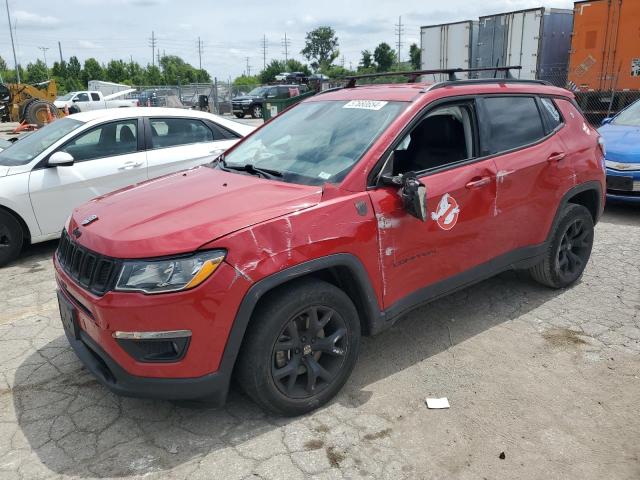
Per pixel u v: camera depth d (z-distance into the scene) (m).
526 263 4.21
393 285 3.28
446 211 3.46
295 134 3.83
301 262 2.81
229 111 28.86
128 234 2.73
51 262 5.93
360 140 3.38
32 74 81.19
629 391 3.26
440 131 3.60
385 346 3.84
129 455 2.79
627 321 4.14
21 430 3.00
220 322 2.63
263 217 2.78
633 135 7.32
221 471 2.66
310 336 2.97
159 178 3.87
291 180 3.31
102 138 6.27
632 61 14.34
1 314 4.56
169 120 6.73
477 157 3.74
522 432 2.91
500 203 3.81
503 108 3.99
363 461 2.71
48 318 4.46
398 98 3.60
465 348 3.79
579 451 2.77
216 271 2.60
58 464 2.73
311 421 3.02
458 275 3.68
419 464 2.69
